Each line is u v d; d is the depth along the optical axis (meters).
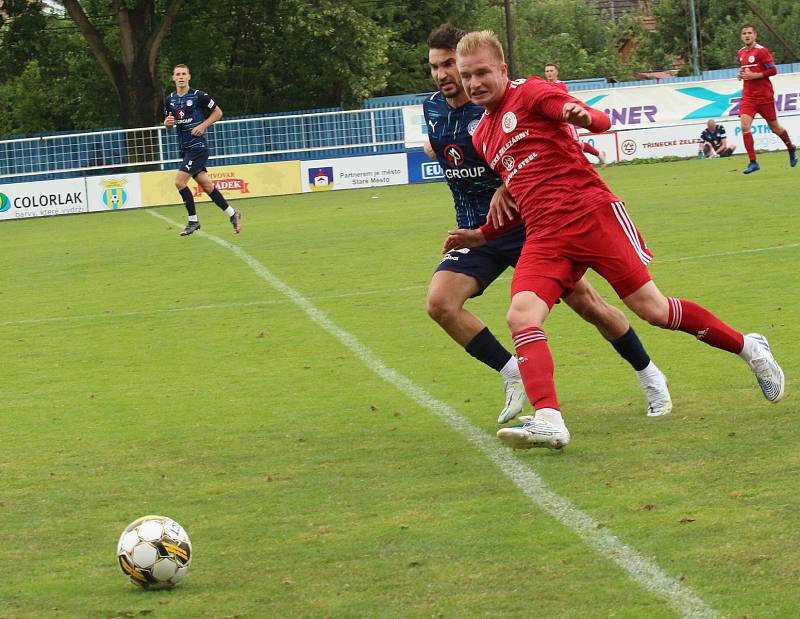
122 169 67.38
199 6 93.12
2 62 93.19
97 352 21.67
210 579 9.68
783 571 9.03
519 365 12.79
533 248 13.12
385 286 27.52
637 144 67.25
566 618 8.43
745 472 11.68
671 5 145.38
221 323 24.00
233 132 69.19
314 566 9.84
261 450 14.01
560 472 12.22
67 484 12.89
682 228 33.69
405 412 15.67
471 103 14.54
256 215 51.38
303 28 90.38
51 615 9.06
